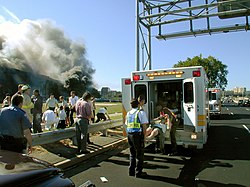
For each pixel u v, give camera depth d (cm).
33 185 249
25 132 500
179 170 689
